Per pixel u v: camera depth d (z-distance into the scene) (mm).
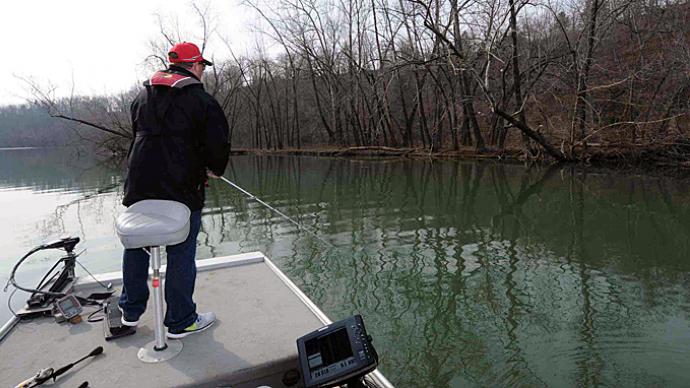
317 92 27359
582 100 14625
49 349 2264
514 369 3656
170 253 2238
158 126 2104
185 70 2221
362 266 6266
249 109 33125
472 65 15016
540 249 6859
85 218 10312
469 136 21219
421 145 22641
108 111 26297
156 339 2174
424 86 22609
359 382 1920
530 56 16656
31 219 10227
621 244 7004
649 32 14570
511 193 11383
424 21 13805
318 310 2594
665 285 5309
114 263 6965
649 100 14000
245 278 3152
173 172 2096
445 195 11500
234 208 10906
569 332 4223
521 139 17297
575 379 3500
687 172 12938
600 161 14836
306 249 7180
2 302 5512
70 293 2883
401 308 4895
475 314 4680
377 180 14570
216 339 2328
